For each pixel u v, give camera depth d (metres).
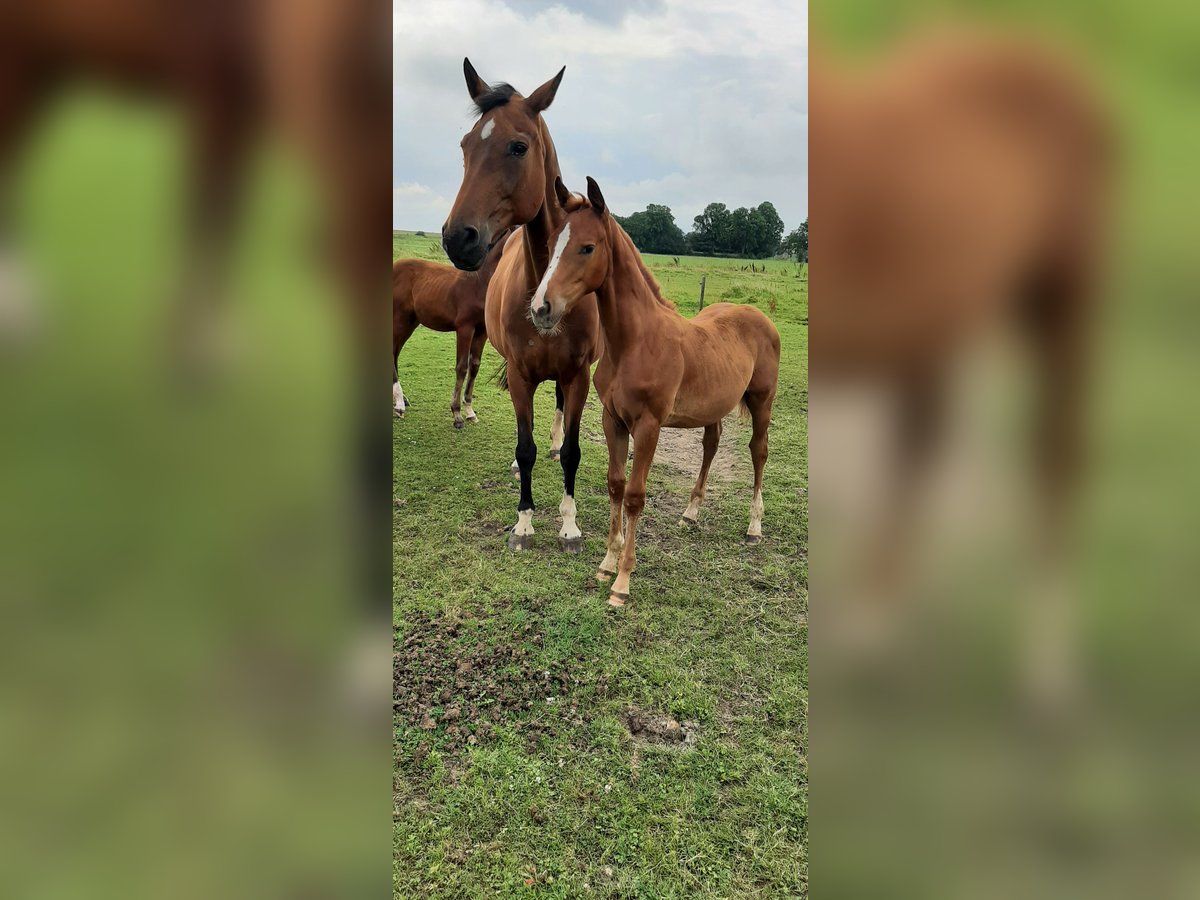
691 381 3.77
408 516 4.72
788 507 5.11
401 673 2.97
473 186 3.68
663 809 2.33
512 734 2.65
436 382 8.46
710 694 2.95
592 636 3.34
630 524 3.62
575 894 2.02
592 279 3.35
